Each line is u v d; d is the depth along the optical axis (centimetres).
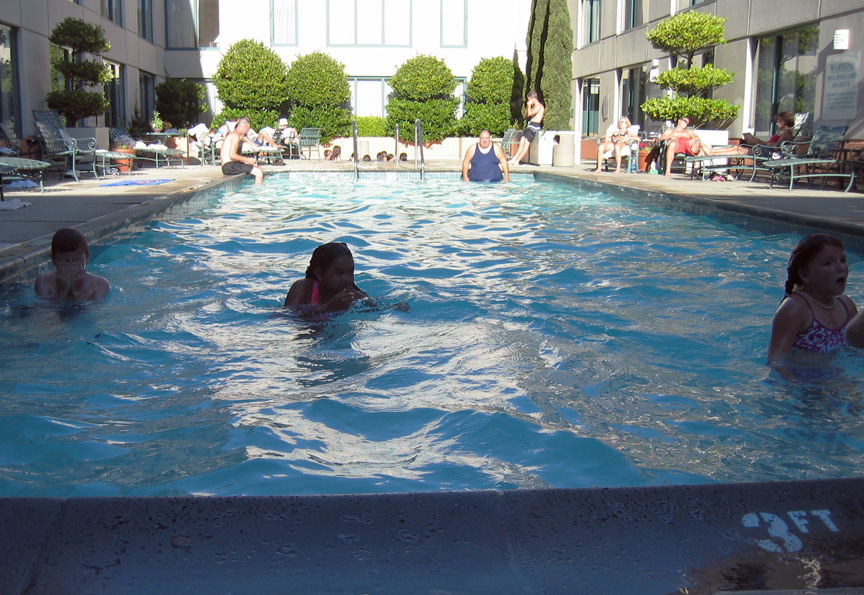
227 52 2319
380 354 360
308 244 722
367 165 1944
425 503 157
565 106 1956
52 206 809
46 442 256
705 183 1224
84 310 447
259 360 351
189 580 133
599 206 1049
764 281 554
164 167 1728
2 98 1326
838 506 156
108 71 1545
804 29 1272
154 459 241
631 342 391
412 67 2344
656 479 230
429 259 645
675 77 1406
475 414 281
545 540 146
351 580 135
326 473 231
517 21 2461
